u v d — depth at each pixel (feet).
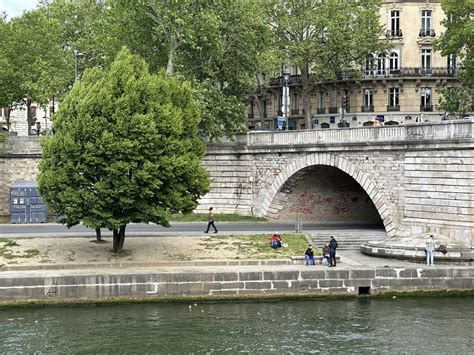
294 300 159.22
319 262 170.09
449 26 247.70
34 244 175.83
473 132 173.78
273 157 226.79
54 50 272.10
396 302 157.89
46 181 165.99
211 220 192.34
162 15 226.99
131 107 166.09
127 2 229.04
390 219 196.44
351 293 160.86
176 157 168.04
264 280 158.81
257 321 144.05
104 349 128.57
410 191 190.90
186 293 157.17
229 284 157.99
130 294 155.84
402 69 296.92
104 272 158.30
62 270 161.48
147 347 129.49
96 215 165.48
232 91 247.70
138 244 179.11
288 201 230.48
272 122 340.80
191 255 172.65
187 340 132.98
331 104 314.96
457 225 178.09
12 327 140.05
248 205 233.55
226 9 232.94
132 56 176.76
